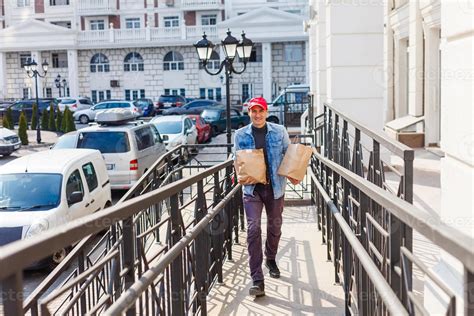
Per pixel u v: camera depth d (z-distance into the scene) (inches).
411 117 562.3
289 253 242.5
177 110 1414.9
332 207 174.9
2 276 58.2
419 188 299.9
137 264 121.7
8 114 1188.5
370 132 164.6
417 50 551.5
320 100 570.3
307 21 847.1
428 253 197.9
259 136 192.9
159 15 1893.5
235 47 518.0
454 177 127.5
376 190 109.7
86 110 1518.2
